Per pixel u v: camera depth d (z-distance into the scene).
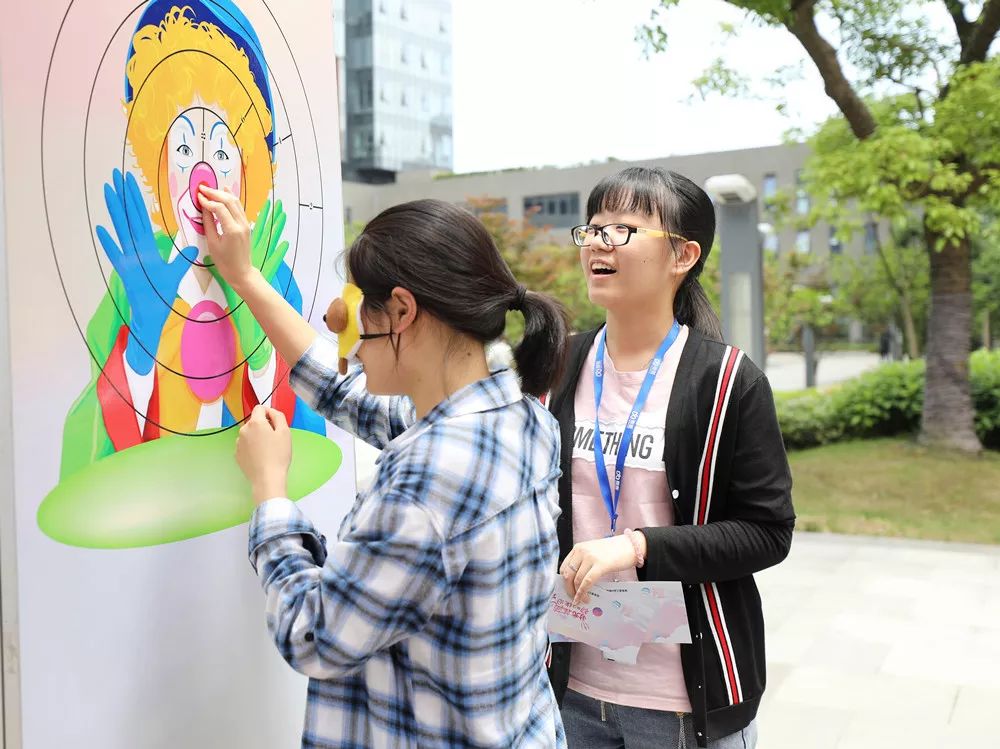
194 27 0.95
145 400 0.89
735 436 1.27
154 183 0.90
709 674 1.27
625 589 1.23
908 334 10.44
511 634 0.85
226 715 1.01
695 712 1.26
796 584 4.70
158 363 0.91
